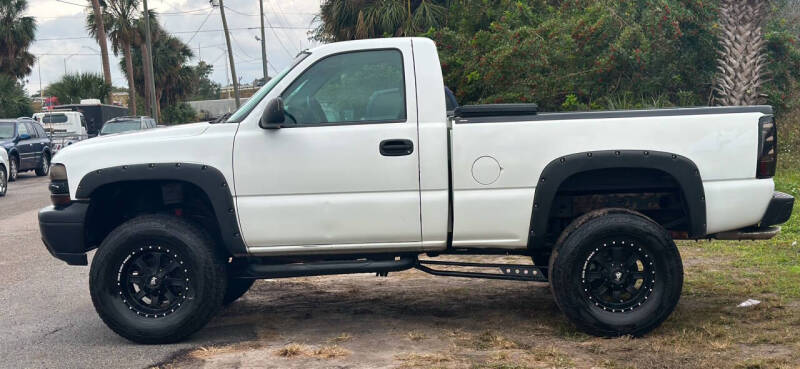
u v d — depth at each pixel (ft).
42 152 75.82
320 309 19.45
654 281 15.97
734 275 21.63
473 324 17.52
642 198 17.22
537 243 16.34
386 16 64.34
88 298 21.80
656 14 46.16
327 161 16.24
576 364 14.24
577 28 46.16
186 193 17.76
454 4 60.95
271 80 17.49
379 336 16.63
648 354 14.82
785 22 51.16
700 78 46.83
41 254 29.60
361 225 16.26
